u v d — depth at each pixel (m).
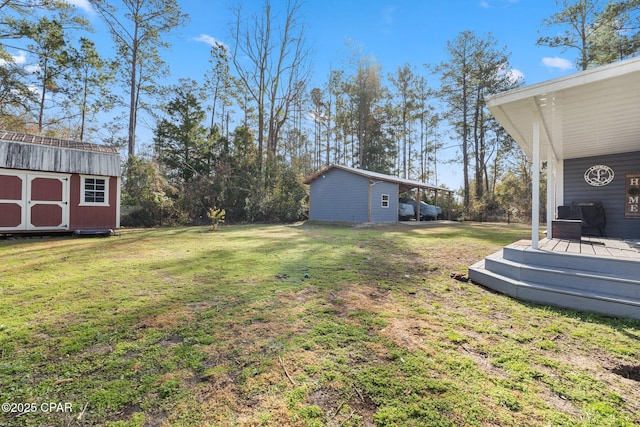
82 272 4.43
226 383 1.78
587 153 6.50
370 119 26.91
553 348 2.25
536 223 3.91
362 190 14.80
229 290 3.61
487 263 4.13
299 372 1.90
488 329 2.58
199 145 17.95
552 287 3.29
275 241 8.02
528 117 4.55
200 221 15.24
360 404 1.60
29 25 13.28
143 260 5.35
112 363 1.98
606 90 3.55
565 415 1.53
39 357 2.04
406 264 5.15
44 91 15.49
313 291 3.60
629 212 6.16
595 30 14.21
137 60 17.34
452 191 20.61
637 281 2.96
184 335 2.40
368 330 2.53
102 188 9.62
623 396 1.69
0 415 1.49
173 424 1.45
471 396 1.67
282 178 17.73
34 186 8.59
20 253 6.01
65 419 1.47
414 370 1.93
